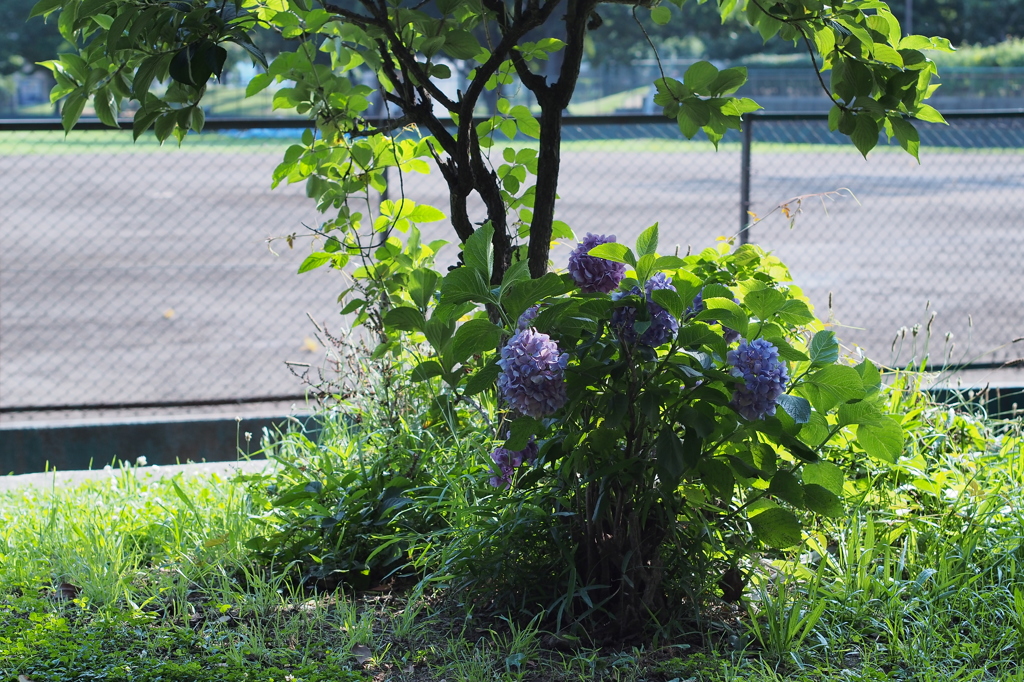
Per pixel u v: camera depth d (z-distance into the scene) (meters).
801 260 14.35
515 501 3.65
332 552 4.16
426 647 3.52
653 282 3.30
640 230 16.36
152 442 6.15
